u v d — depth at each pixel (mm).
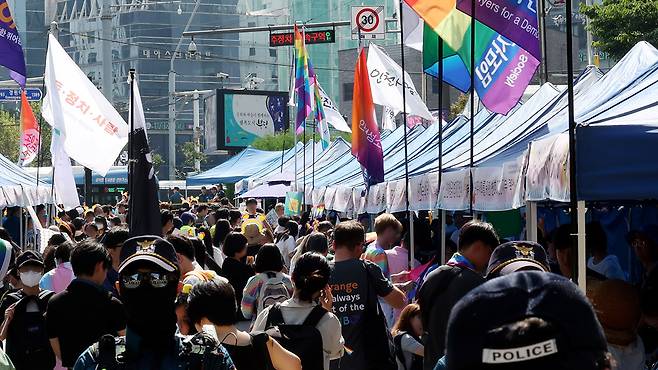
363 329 11609
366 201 24719
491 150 17234
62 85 22453
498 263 9266
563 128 13773
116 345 6223
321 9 183250
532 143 12094
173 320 6223
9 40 20938
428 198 18453
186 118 196250
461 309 2764
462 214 25016
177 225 27109
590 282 10086
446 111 44438
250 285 13234
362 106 21203
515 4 13258
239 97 101188
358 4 174250
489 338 2680
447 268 10094
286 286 13195
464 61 14305
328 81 180625
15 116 127625
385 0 169500
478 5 13234
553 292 2727
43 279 14234
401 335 12648
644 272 13789
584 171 9539
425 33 16078
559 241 13016
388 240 15203
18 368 11961
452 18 14227
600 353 2717
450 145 23062
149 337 6125
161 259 6207
